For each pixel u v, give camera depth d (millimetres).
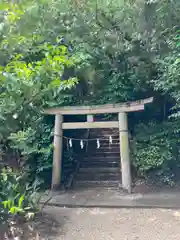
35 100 4262
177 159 7824
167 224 5242
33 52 6070
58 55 4750
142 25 8078
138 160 7820
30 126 4855
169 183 7422
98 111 7586
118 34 8367
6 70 4012
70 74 8281
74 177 8297
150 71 8141
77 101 8617
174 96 7031
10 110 3932
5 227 4711
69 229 5215
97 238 4855
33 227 5004
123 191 7234
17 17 4316
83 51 8336
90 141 9945
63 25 8328
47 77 4141
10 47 4309
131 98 8688
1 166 4746
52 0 7934
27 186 5207
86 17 8508
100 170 8445
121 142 7457
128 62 8359
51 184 7770
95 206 6301
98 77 8594
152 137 8086
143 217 5617
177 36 6695
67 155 8820
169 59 6816
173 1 7344
